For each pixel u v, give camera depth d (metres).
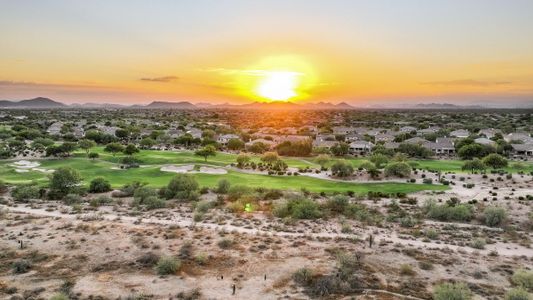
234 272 38.19
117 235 46.97
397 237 49.75
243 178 87.88
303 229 52.09
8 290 33.78
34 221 52.25
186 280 36.44
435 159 120.44
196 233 48.47
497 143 128.75
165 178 86.19
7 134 150.12
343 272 37.28
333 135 170.00
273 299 33.09
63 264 39.41
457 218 57.91
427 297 33.56
